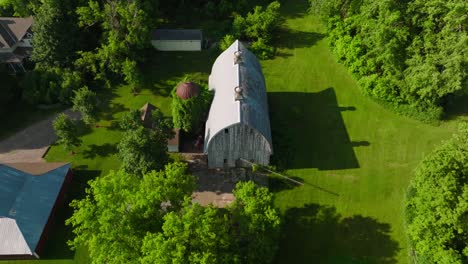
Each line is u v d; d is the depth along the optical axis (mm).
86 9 66875
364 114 62344
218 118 51750
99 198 39000
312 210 49719
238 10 83625
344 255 44969
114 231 37125
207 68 72125
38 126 62594
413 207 45375
